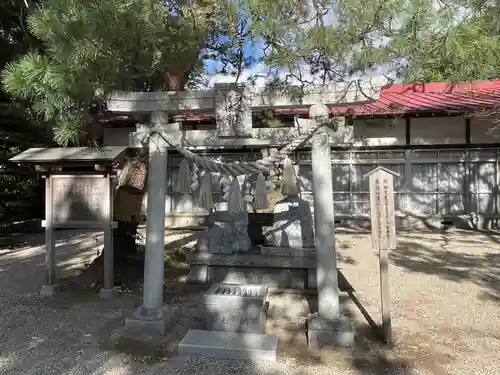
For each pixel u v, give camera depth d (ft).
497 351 12.91
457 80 11.75
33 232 39.91
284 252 19.97
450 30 10.05
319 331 13.11
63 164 18.53
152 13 11.69
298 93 13.47
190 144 14.48
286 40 10.95
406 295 18.97
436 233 36.50
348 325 13.30
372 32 10.90
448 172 39.19
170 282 21.35
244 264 20.38
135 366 12.00
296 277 20.16
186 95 14.47
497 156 38.27
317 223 13.66
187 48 13.21
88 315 16.37
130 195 21.84
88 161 18.07
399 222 39.63
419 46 10.57
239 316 13.85
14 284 21.21
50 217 19.31
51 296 18.93
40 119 18.97
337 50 10.96
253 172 13.24
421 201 39.52
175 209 42.65
